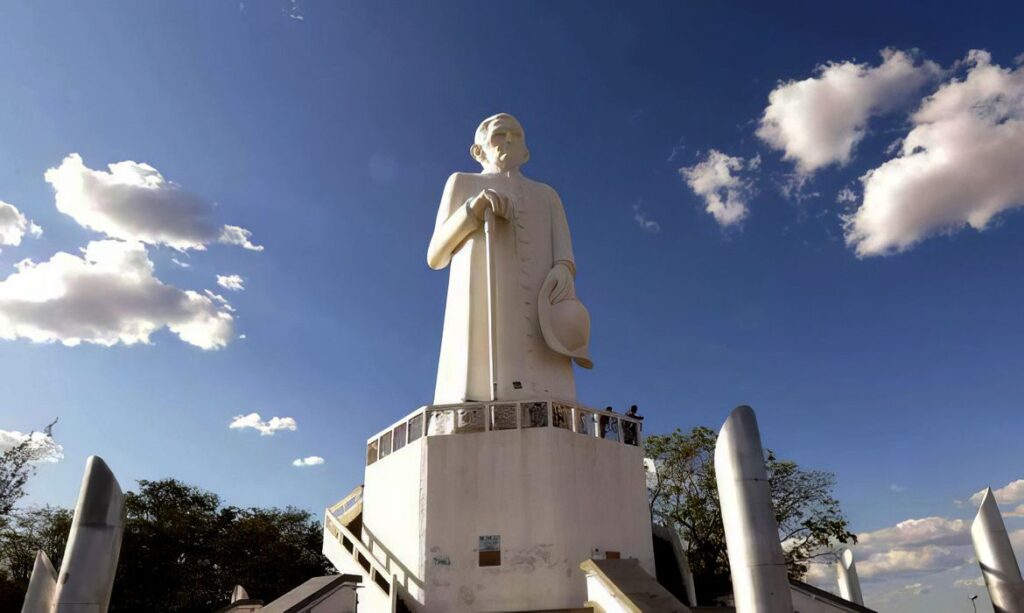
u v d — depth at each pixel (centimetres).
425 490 1767
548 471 1764
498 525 1728
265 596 4112
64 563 1148
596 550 1764
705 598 2545
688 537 3094
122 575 3753
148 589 3800
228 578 4119
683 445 3209
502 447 1794
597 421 1961
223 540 4209
